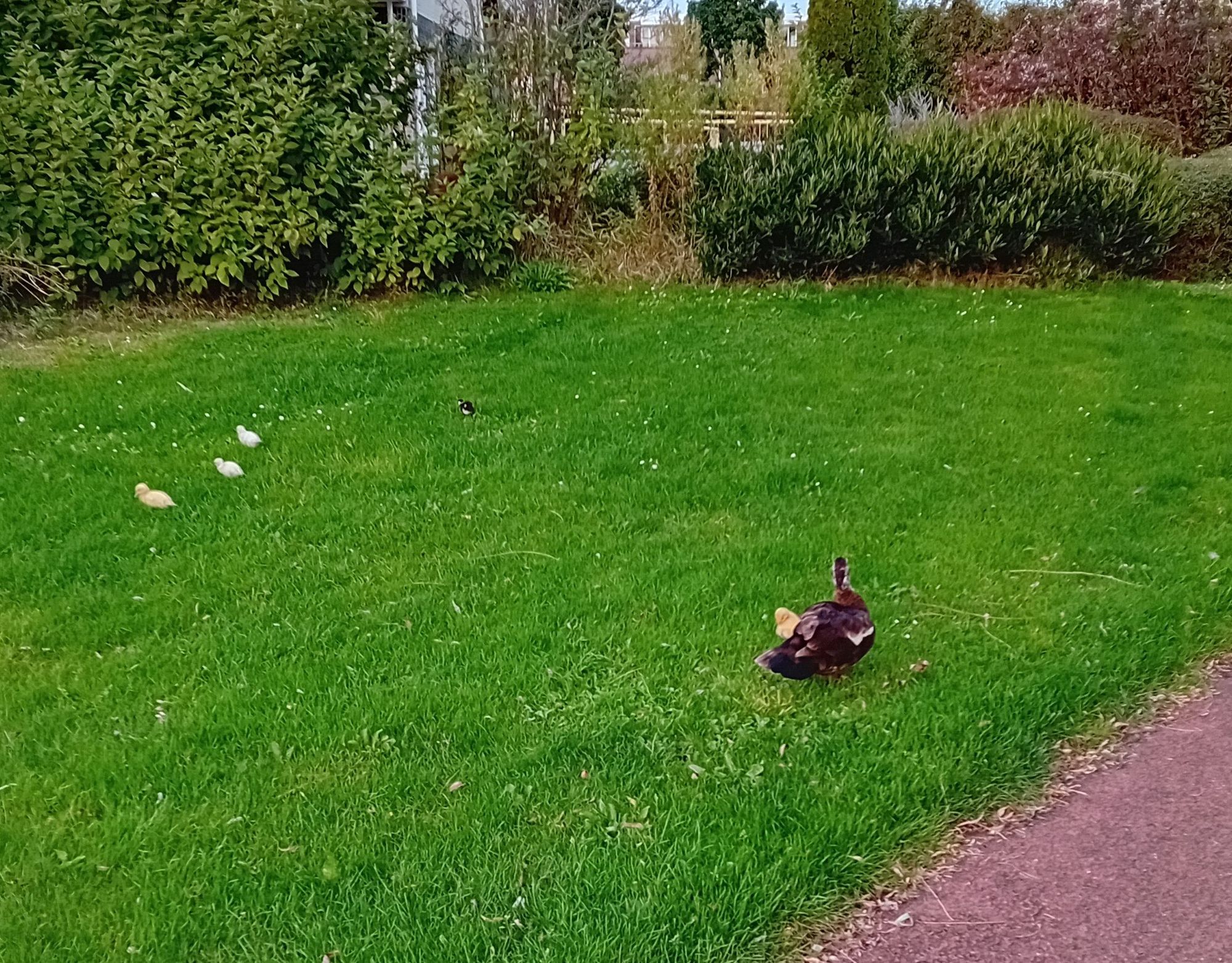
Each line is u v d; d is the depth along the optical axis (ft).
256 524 15.83
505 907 8.82
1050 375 22.89
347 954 8.37
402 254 29.27
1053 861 9.48
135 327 26.96
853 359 24.03
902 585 14.01
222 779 10.44
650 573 14.23
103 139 27.27
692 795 10.13
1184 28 40.75
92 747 10.83
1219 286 32.14
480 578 14.28
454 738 10.97
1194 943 8.56
